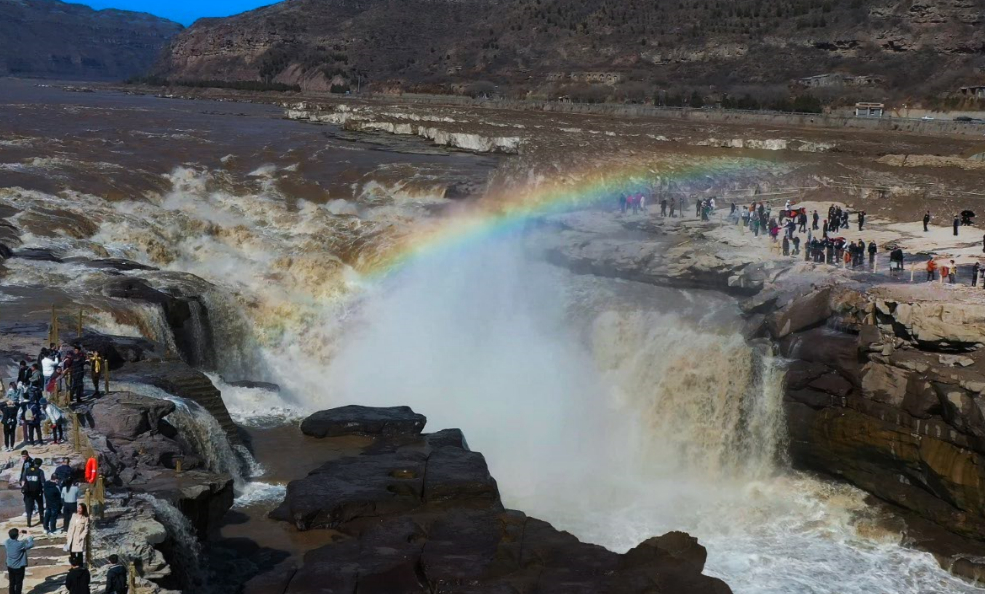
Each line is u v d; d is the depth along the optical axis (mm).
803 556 38406
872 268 53938
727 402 47469
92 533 26359
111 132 140500
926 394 39531
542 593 28297
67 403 35562
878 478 42125
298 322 58344
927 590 36094
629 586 28703
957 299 43688
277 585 28984
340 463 39156
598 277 60000
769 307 49406
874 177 86938
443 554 30703
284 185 92938
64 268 55562
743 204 78000
